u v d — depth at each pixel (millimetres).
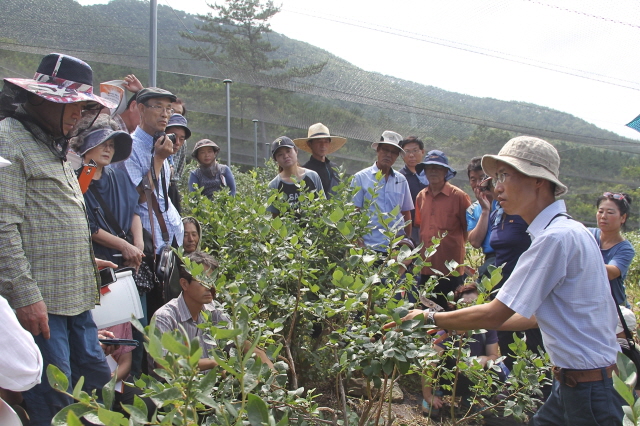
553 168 2295
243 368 1342
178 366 1319
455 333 2770
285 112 9930
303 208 3896
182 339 1408
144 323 3648
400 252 2402
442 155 5059
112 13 6453
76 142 3297
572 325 2256
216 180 6160
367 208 3688
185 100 9945
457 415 3717
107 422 1230
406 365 2084
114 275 3084
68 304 2572
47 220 2525
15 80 2498
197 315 2957
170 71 7609
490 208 4855
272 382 1915
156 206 3871
